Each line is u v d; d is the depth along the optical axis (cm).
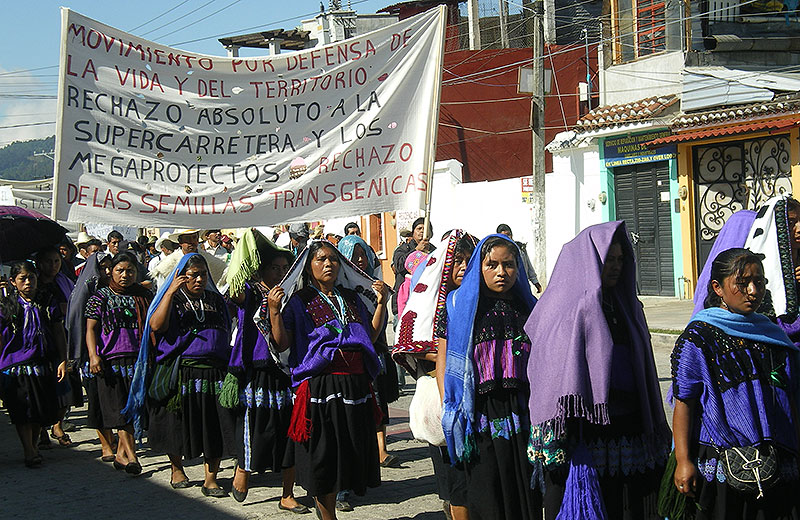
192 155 697
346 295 607
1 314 816
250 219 705
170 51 693
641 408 432
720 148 1911
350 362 584
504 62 2628
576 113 2602
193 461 838
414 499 676
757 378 399
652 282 2044
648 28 2128
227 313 727
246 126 707
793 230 520
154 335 710
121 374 779
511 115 2638
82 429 1020
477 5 2912
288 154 712
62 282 873
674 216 1973
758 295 403
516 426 464
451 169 2375
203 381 698
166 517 649
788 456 402
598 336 416
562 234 2186
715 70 1961
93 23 672
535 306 446
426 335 515
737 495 402
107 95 676
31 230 938
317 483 567
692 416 409
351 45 710
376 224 2617
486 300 480
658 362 1281
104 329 784
